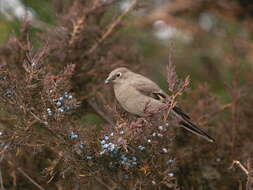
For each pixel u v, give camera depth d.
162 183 8.54
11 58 10.54
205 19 17.59
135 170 8.25
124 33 14.10
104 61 10.92
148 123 7.86
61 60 10.55
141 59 12.74
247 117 11.85
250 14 16.31
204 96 11.40
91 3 11.54
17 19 13.23
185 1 16.69
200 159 10.48
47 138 8.69
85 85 11.11
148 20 15.98
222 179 10.45
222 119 11.55
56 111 7.95
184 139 10.66
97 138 7.97
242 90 11.38
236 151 10.72
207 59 15.74
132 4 11.82
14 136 8.19
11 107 8.30
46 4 13.48
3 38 12.73
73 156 7.99
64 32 10.66
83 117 11.05
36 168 10.28
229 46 13.61
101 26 12.09
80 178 8.28
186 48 16.16
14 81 8.18
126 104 10.41
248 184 8.30
